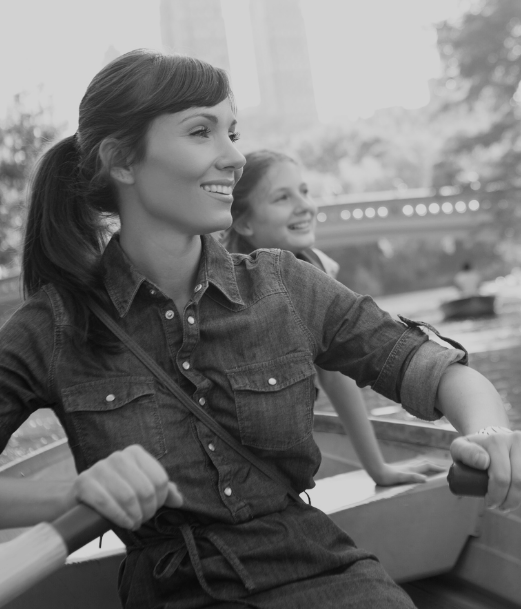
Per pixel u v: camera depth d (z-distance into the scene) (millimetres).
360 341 1257
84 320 1164
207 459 1147
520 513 1570
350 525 1630
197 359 1183
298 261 1290
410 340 1231
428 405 1189
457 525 1682
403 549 1665
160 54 1201
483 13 24016
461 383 1165
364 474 1905
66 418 1168
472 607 1664
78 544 859
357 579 1121
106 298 1194
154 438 1133
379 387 1251
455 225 24906
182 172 1165
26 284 1272
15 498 1033
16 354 1154
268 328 1206
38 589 1425
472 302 17062
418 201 24562
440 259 40344
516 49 23688
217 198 1190
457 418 1137
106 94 1199
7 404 1148
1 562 819
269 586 1115
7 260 12234
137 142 1179
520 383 8352
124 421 1135
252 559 1127
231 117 1203
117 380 1151
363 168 45688
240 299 1210
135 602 1151
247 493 1156
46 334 1171
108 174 1228
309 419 1207
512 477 956
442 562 1687
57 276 1204
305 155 47281
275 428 1171
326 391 1803
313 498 1723
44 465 2193
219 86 1185
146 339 1185
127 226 1240
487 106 24828
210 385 1171
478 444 978
